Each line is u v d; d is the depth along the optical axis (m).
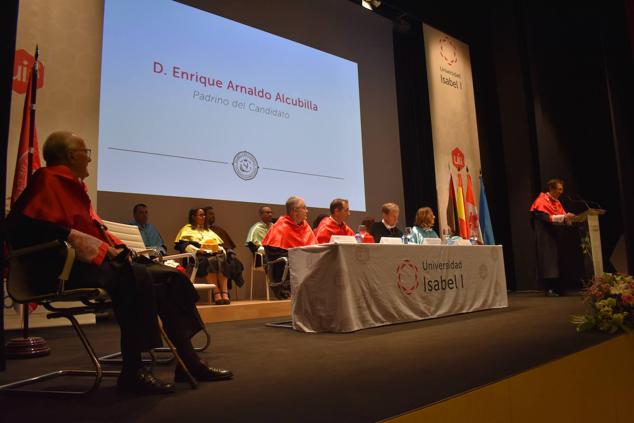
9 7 2.20
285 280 4.16
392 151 7.50
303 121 6.43
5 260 2.03
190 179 5.36
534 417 1.72
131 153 4.98
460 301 3.82
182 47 5.47
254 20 6.19
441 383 1.51
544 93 7.62
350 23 7.31
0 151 2.07
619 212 7.58
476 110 8.07
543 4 7.96
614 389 2.38
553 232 5.77
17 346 2.38
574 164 7.76
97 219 1.91
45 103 4.15
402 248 3.40
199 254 4.57
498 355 2.00
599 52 7.85
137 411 1.30
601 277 2.90
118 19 5.05
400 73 7.81
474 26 8.30
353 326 2.95
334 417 1.17
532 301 5.02
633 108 7.45
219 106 5.67
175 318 1.73
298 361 2.01
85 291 1.52
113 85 4.93
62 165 1.73
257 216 5.86
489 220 7.33
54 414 1.29
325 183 6.52
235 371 1.84
